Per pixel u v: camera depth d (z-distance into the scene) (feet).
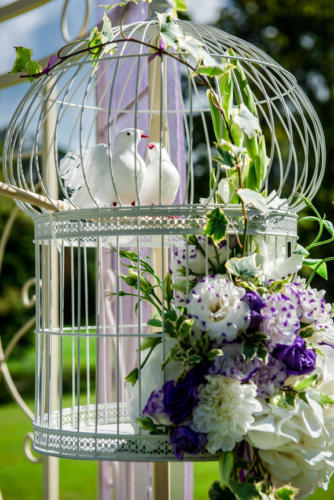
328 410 3.58
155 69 5.06
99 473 6.02
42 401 3.89
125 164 3.92
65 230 3.64
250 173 3.82
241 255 3.55
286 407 3.34
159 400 3.36
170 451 3.35
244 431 3.22
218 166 3.49
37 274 4.03
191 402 3.29
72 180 4.22
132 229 3.44
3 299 19.70
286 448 3.36
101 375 5.89
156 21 4.01
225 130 3.90
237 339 3.37
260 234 3.57
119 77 5.52
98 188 4.00
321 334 3.73
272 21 17.31
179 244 3.89
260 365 3.37
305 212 16.37
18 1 6.29
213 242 3.53
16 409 18.25
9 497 11.80
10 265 19.69
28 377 20.10
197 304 3.33
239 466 3.33
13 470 13.09
